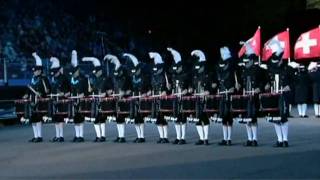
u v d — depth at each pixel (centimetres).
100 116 1706
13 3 3316
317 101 2362
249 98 1477
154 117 1628
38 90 1766
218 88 1527
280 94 1443
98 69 1734
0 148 1619
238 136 1731
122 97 1672
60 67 1770
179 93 1580
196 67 1566
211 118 1543
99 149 1513
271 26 3672
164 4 3838
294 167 1118
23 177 1096
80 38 3416
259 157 1270
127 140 1731
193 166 1169
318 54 2825
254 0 3725
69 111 1734
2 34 2997
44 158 1370
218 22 3822
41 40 3148
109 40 3547
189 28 3831
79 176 1088
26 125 2509
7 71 2553
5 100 2486
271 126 2020
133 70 1673
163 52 3703
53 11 3516
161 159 1284
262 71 1476
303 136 1667
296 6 3575
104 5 3828
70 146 1608
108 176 1079
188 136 1777
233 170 1105
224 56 1532
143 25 3828
